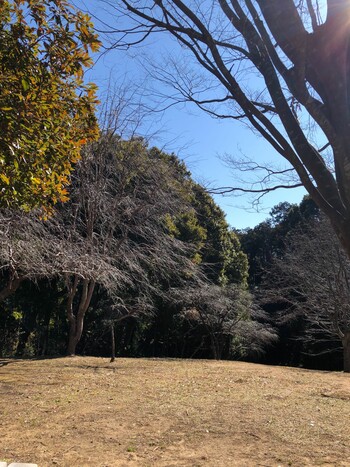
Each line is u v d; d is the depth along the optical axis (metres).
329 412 8.24
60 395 9.30
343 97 2.87
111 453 5.66
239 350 26.05
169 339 24.44
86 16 4.91
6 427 6.78
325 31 2.95
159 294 20.33
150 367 13.88
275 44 3.69
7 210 11.14
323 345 27.61
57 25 4.92
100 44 5.06
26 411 7.84
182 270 20.30
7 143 4.20
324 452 5.84
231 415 7.70
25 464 4.54
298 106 4.29
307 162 2.99
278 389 10.59
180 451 5.80
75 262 12.78
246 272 29.12
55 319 23.44
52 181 5.27
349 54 2.90
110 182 17.52
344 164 2.80
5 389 9.89
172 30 3.78
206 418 7.46
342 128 2.83
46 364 14.05
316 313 21.11
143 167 17.23
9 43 4.54
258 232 39.31
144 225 17.91
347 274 18.86
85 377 11.71
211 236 26.17
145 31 4.40
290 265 21.88
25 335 23.83
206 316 22.12
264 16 3.11
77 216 16.38
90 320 23.19
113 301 19.66
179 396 9.32
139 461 5.38
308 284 19.84
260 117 3.32
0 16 4.61
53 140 5.00
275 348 29.66
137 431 6.66
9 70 4.57
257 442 6.23
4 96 4.46
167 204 17.50
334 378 13.01
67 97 5.28
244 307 22.39
